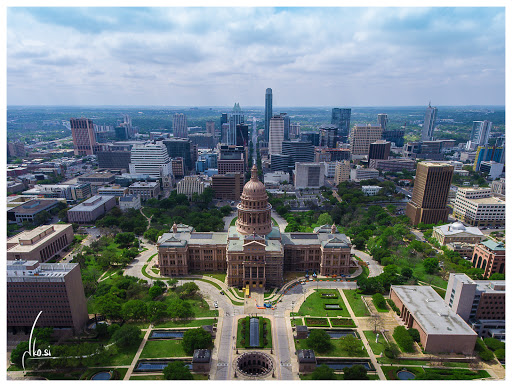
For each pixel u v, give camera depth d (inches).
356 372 5575.8
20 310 6653.5
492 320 7101.4
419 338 6658.5
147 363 6190.9
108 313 7140.8
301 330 6850.4
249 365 6466.5
